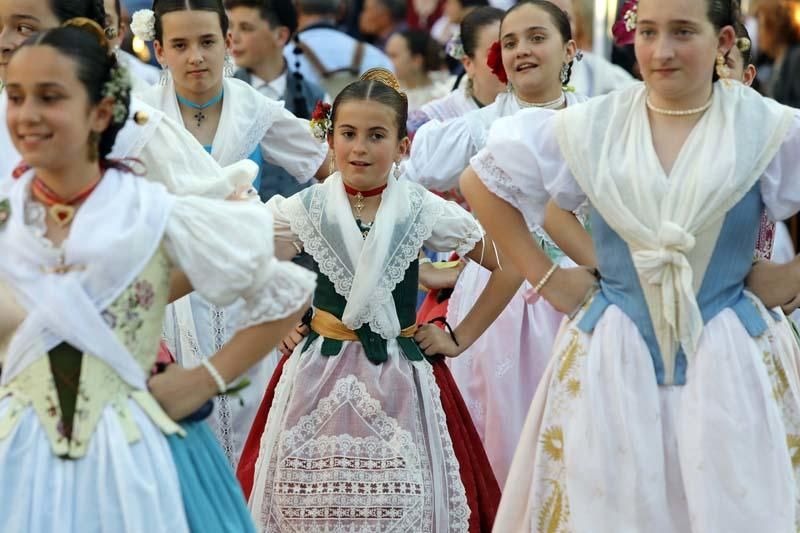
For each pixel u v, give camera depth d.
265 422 13.73
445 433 13.39
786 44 25.70
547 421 11.49
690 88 11.20
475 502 13.48
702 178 11.05
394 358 13.39
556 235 13.83
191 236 9.76
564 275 11.69
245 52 21.56
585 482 11.09
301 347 13.52
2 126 11.45
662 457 11.02
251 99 16.00
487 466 13.95
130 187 9.80
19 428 9.52
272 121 16.14
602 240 11.49
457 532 13.27
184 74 15.40
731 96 11.35
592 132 11.41
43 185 9.71
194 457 10.02
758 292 11.50
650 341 11.22
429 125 16.69
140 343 9.77
